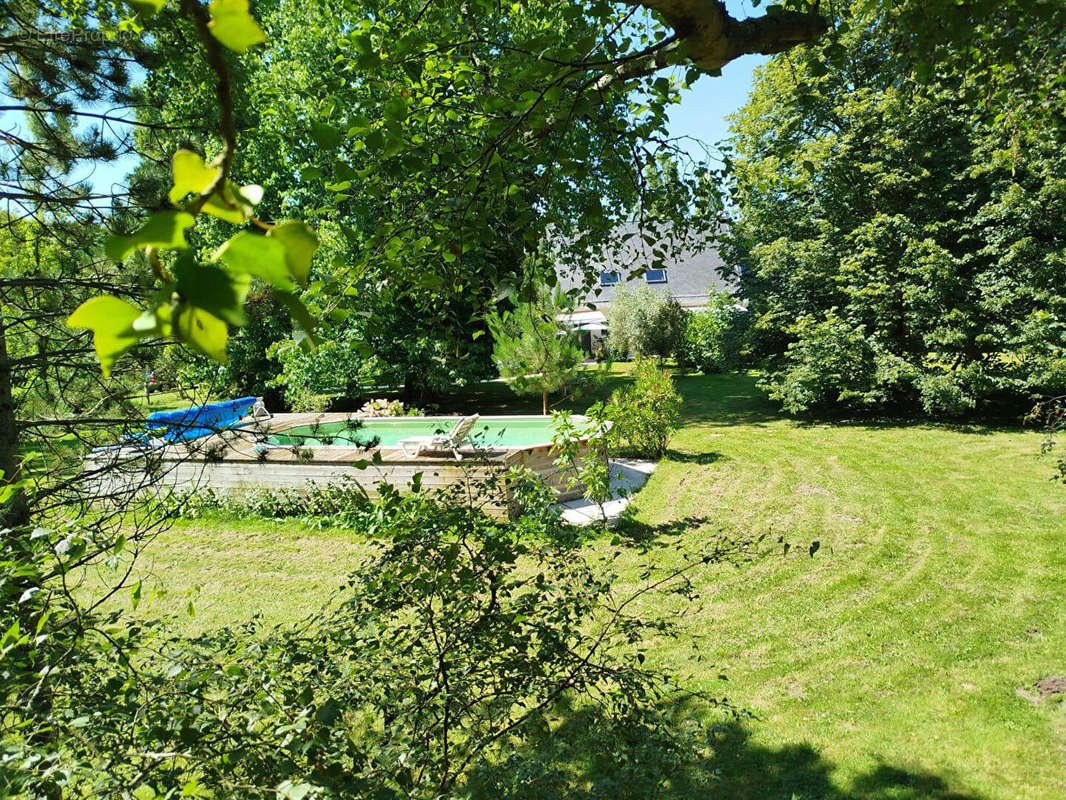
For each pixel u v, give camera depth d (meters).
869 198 15.35
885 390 15.20
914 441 13.28
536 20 3.83
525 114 2.69
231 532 9.38
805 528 8.65
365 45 2.75
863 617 6.18
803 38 2.56
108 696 2.29
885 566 7.31
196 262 0.41
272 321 3.94
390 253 3.13
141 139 5.30
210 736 2.14
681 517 9.27
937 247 13.92
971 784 3.99
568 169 2.97
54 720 1.96
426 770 2.78
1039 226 13.36
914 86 3.87
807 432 14.93
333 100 3.20
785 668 5.40
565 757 3.59
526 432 14.24
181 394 4.88
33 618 2.33
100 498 3.78
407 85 3.09
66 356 4.73
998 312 14.01
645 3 2.27
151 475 4.09
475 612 3.21
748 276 18.72
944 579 6.91
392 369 17.55
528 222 3.27
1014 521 8.48
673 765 2.94
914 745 4.39
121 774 1.94
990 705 4.76
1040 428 13.56
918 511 9.08
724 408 19.12
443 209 3.03
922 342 15.12
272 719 2.30
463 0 3.19
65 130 5.05
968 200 14.09
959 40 3.24
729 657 5.61
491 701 3.07
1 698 2.05
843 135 14.96
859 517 8.99
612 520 9.07
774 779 4.13
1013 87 3.94
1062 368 10.02
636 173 3.71
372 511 3.46
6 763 1.70
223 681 2.52
